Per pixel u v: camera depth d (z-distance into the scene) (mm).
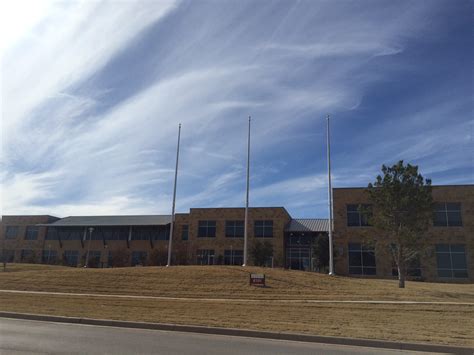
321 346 10242
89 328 12422
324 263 41219
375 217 24500
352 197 41656
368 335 11117
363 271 39688
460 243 37750
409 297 19016
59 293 21562
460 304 16984
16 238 59906
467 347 9773
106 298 19297
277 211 48656
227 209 50562
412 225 23625
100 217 58719
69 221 57750
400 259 23875
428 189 24000
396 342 10281
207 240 50250
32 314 14742
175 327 12492
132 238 54781
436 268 37656
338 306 16672
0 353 8445
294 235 48781
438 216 38719
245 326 12391
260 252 44312
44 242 58344
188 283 22844
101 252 55375
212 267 26797
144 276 24781
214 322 13094
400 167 24062
